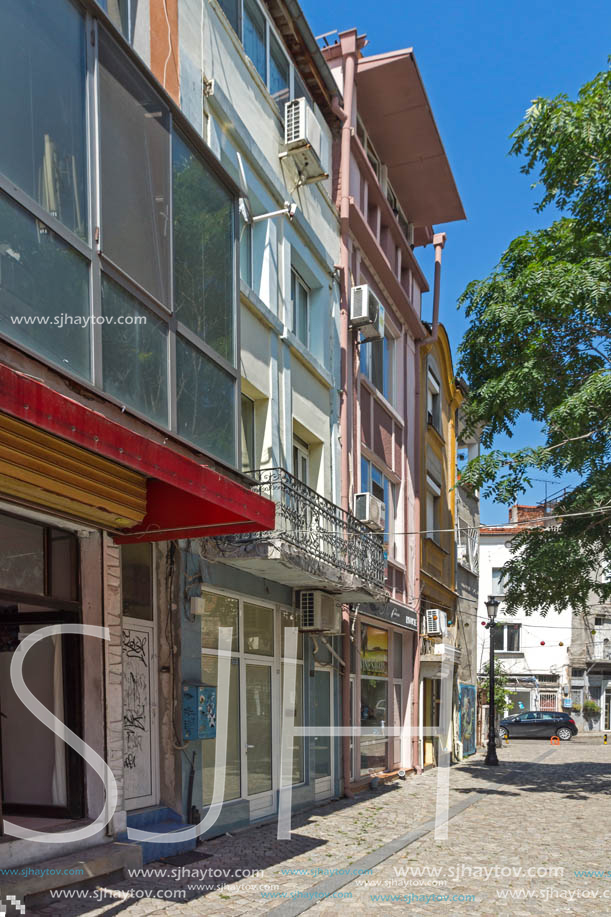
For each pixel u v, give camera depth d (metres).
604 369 13.02
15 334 4.82
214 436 7.34
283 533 8.93
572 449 13.69
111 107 5.98
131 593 7.66
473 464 14.16
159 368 6.44
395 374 17.75
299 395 11.83
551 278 13.45
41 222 5.11
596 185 13.95
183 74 8.77
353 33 14.84
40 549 6.45
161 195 6.61
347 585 11.09
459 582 24.19
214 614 9.12
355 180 15.20
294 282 12.45
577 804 12.55
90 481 6.00
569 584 14.54
